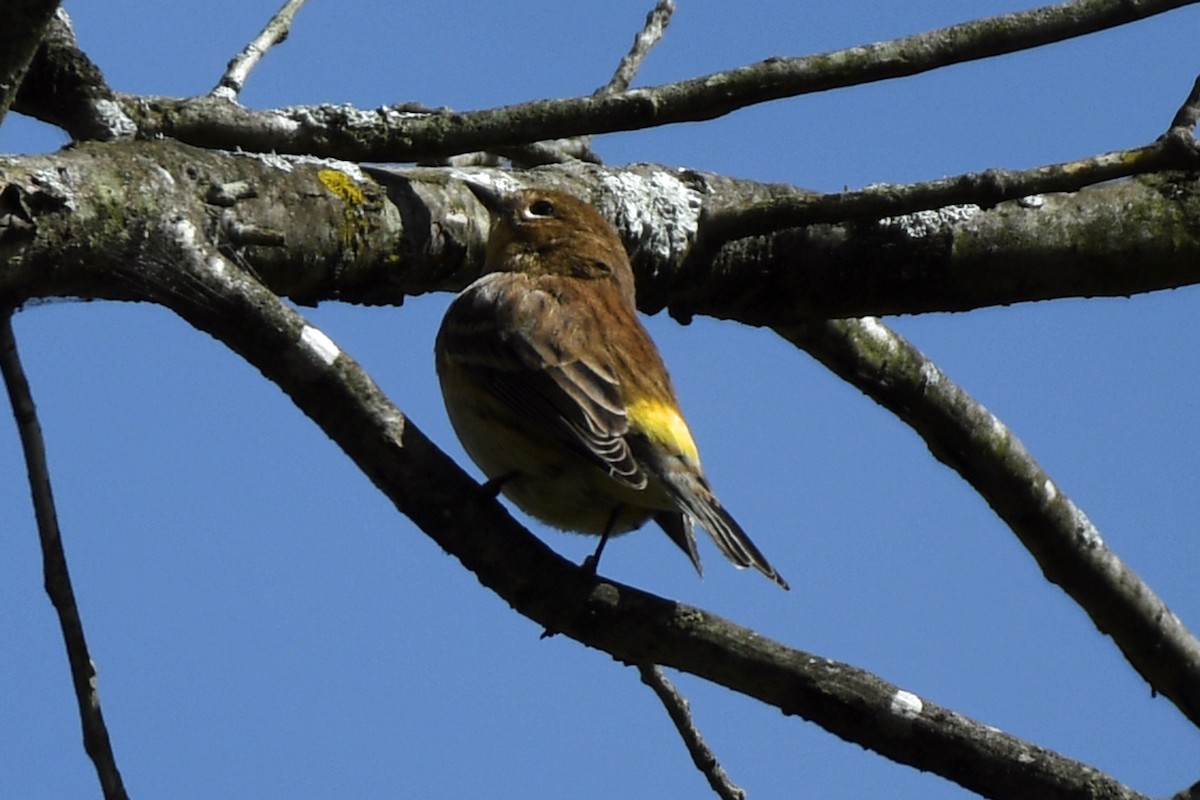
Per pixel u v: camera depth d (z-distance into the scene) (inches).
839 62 420.2
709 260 460.1
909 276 462.9
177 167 362.9
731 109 425.1
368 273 402.0
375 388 339.6
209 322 336.2
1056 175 409.4
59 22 391.9
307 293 401.7
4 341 335.3
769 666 324.2
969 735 317.7
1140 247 468.8
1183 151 406.0
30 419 335.0
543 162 498.6
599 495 445.7
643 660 331.9
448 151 426.0
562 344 444.1
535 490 453.7
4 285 328.5
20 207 325.4
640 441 434.0
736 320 479.8
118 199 338.0
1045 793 316.5
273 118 420.2
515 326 449.4
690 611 331.6
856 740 321.7
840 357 508.1
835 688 320.8
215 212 367.6
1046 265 466.6
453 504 336.8
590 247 462.6
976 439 520.4
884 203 426.0
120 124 395.2
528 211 468.1
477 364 452.8
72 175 336.8
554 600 333.1
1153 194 474.9
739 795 406.9
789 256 460.4
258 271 379.9
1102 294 477.4
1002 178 410.9
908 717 319.6
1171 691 535.8
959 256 461.1
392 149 424.8
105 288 339.3
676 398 451.8
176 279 336.5
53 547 331.6
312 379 335.6
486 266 478.3
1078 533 526.0
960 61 424.8
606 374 438.6
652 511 454.6
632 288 466.6
